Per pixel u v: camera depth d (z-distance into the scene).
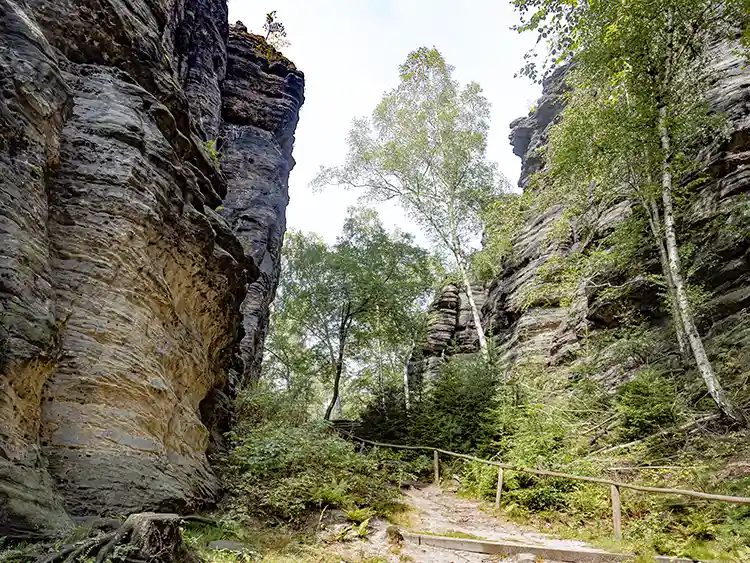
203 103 15.36
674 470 7.35
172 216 6.48
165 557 3.58
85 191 5.39
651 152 10.48
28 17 5.30
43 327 4.20
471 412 13.30
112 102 6.13
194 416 6.87
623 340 11.95
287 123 20.83
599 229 15.29
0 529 3.41
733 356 9.12
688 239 11.36
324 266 21.70
